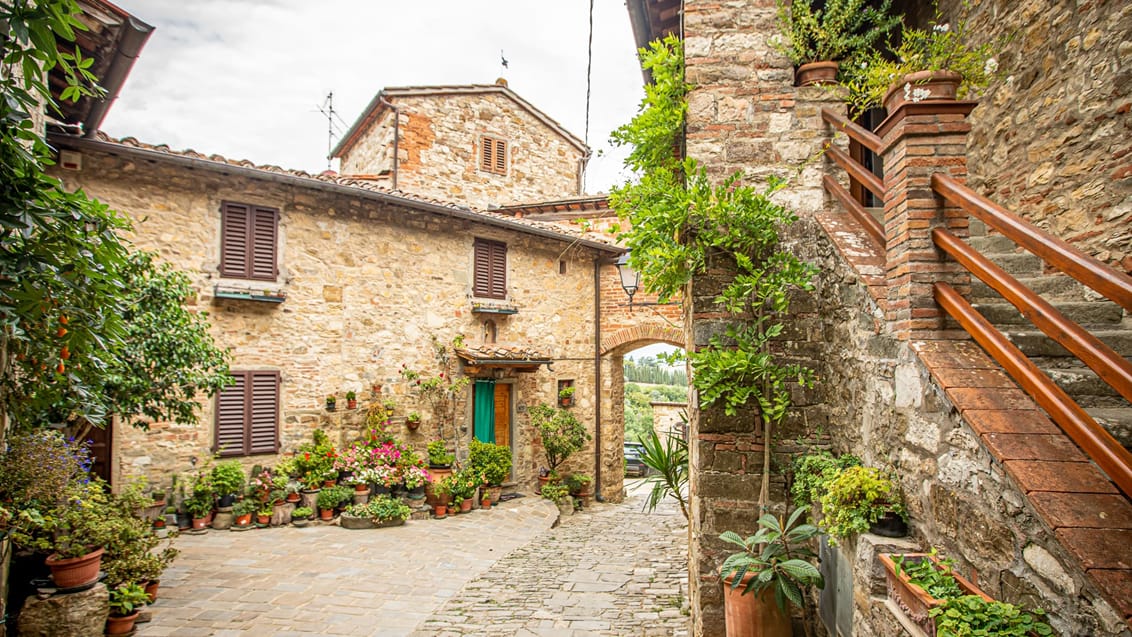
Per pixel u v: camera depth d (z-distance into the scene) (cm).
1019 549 167
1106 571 133
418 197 955
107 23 503
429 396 984
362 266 921
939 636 166
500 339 1089
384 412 909
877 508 237
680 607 520
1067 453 168
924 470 222
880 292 267
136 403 511
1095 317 274
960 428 196
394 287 955
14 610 418
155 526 707
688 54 401
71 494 429
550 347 1166
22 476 358
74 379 279
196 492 741
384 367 937
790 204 380
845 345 320
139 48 537
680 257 358
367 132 1440
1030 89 363
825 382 356
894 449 252
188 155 737
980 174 414
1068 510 150
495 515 931
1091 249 316
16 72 371
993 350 189
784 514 354
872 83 307
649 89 411
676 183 418
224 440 781
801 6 373
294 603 531
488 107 1422
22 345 246
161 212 744
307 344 860
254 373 807
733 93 396
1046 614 155
